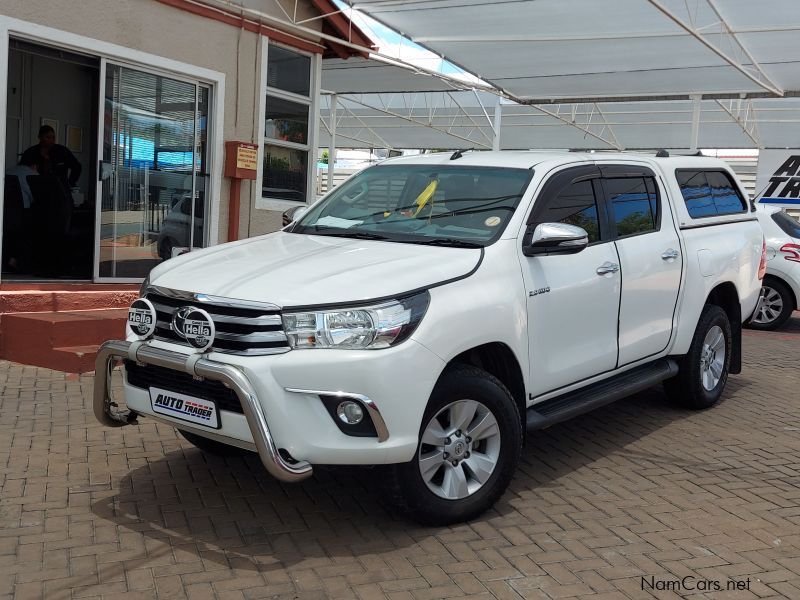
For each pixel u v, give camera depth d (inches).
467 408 167.8
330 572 149.0
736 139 1010.1
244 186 383.9
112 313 301.9
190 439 197.9
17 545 154.4
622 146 1099.3
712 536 171.9
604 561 157.9
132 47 327.9
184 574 146.3
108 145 331.3
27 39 296.5
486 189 199.6
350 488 189.8
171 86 351.3
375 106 1005.2
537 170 201.9
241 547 157.8
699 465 218.4
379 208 207.5
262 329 150.8
